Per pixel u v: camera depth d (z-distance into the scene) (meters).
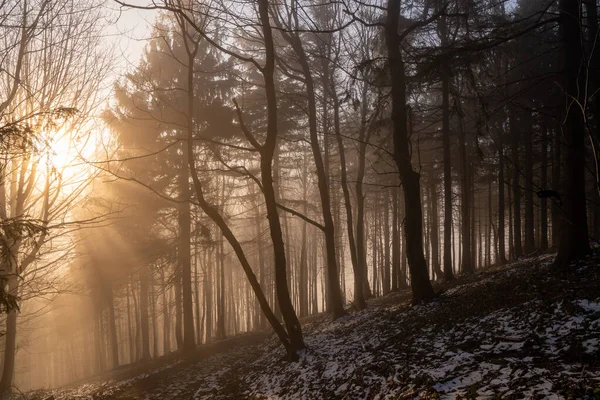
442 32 21.86
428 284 14.60
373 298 27.19
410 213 14.69
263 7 12.75
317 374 10.44
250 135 12.72
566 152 12.04
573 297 9.11
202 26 14.27
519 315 9.45
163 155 21.42
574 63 11.57
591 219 27.47
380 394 7.67
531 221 26.47
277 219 12.88
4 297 6.57
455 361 8.00
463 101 23.20
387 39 14.73
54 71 12.93
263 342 22.66
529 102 21.55
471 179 29.41
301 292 31.89
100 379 24.67
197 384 14.93
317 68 23.91
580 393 5.41
